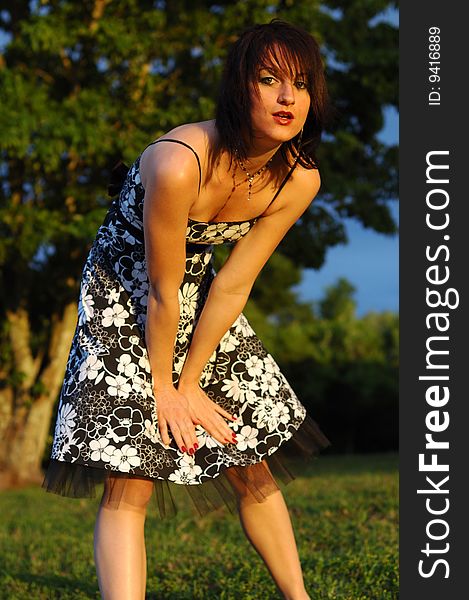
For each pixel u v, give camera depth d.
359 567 3.89
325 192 12.09
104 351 2.54
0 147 10.23
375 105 13.08
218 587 3.84
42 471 14.44
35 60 11.22
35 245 10.54
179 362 2.69
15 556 5.17
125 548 2.46
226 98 2.34
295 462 2.82
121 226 2.60
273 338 21.61
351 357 23.52
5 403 12.83
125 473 2.49
